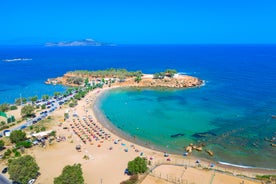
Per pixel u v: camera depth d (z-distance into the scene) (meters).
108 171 89.56
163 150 109.44
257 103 178.38
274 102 180.00
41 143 110.00
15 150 103.12
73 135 120.56
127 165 93.69
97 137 119.00
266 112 158.38
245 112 159.00
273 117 149.00
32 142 110.25
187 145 114.69
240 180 84.12
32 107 150.25
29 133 121.62
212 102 182.88
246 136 123.56
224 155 105.31
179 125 138.50
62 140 114.44
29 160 84.12
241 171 92.62
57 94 196.25
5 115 145.00
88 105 173.38
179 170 90.31
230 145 114.38
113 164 94.62
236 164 98.06
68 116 147.38
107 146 110.31
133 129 132.75
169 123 141.50
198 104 178.25
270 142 117.00
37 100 185.50
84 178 85.12
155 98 196.62
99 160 97.50
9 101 193.38
